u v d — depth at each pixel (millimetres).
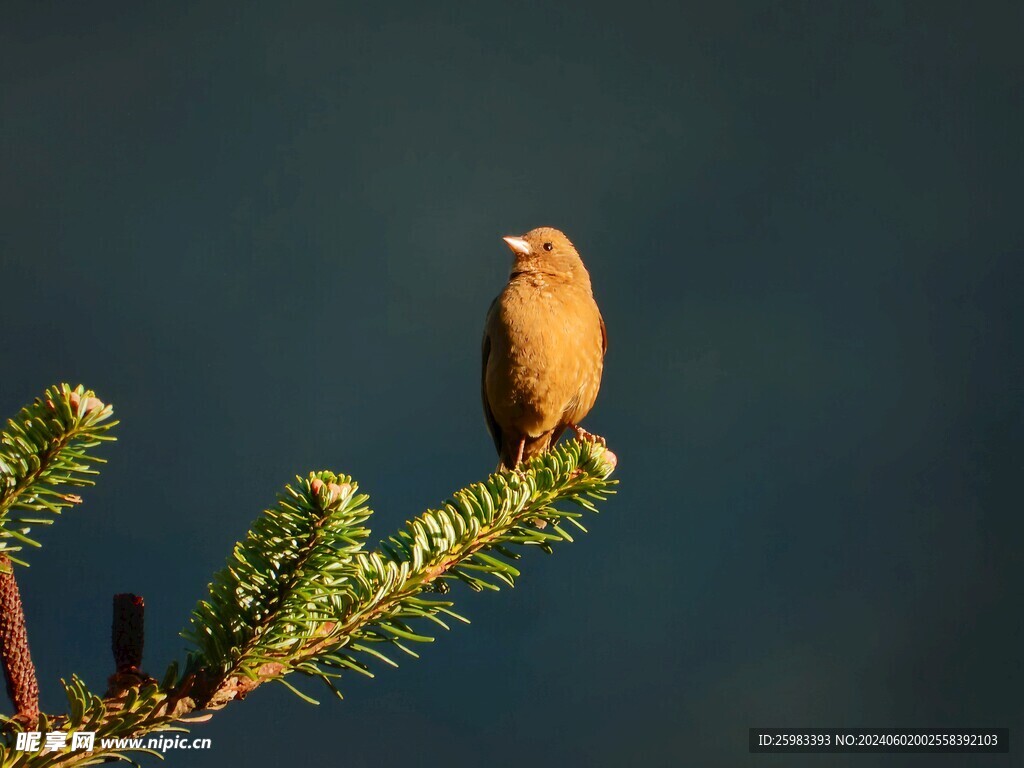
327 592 3047
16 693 2811
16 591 2828
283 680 3066
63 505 2824
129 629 2984
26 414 2805
